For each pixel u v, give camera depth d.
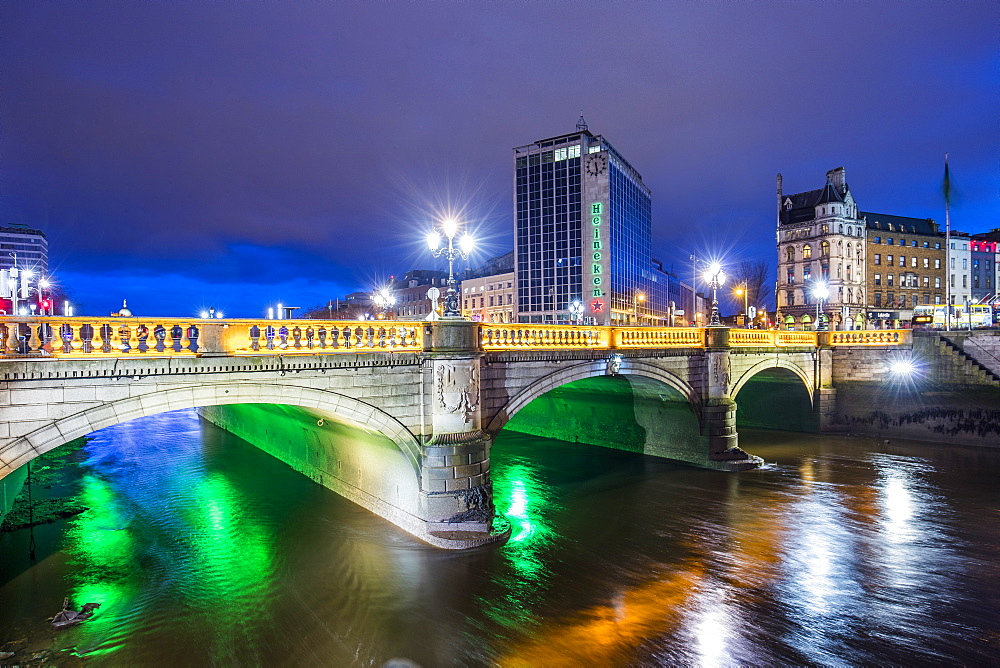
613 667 11.64
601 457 30.27
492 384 19.41
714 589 15.07
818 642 12.61
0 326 11.84
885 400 33.59
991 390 29.95
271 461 30.11
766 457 29.25
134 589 14.96
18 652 11.98
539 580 15.47
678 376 26.19
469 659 11.88
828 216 66.50
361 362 16.09
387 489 19.86
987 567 16.36
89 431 12.38
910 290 71.00
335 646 12.31
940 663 11.85
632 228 99.19
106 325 12.83
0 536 18.86
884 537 18.62
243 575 15.75
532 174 93.00
